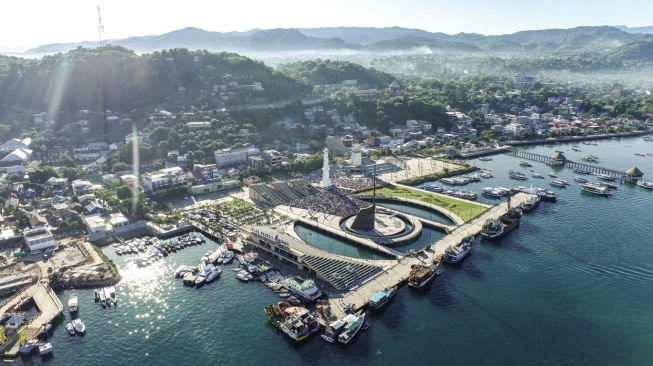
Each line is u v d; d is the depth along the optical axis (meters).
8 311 158.00
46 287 173.12
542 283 177.88
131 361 135.25
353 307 158.75
